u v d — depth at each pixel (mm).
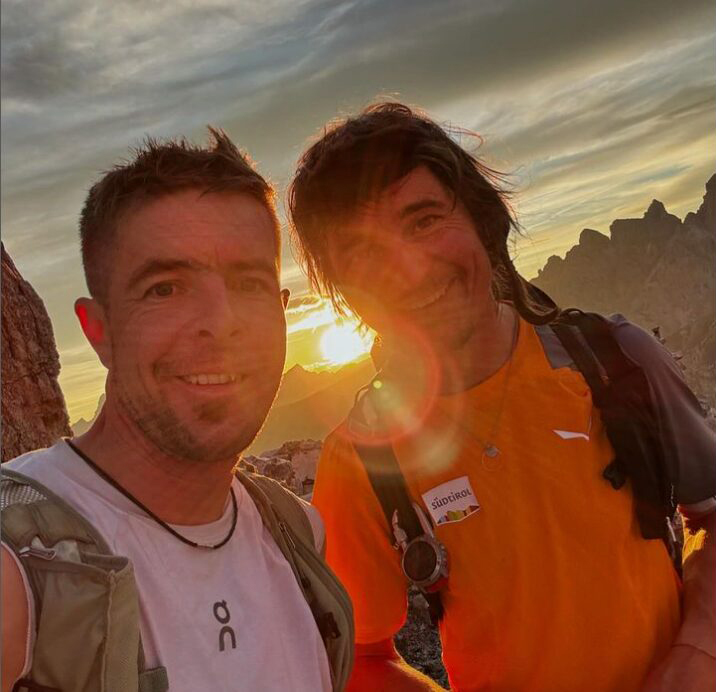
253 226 554
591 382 686
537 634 677
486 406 698
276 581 574
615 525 670
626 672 665
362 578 741
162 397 520
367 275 702
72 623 437
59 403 1292
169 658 488
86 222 552
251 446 554
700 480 688
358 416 732
